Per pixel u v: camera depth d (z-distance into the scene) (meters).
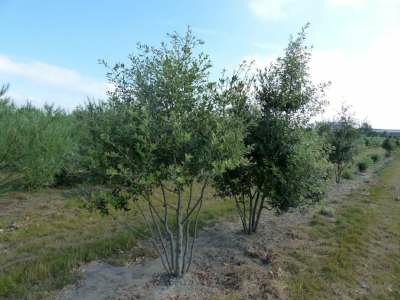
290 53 7.51
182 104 4.77
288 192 7.02
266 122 7.14
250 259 6.45
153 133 4.57
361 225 9.26
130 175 4.41
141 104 4.75
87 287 5.21
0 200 10.41
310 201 8.09
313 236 8.09
